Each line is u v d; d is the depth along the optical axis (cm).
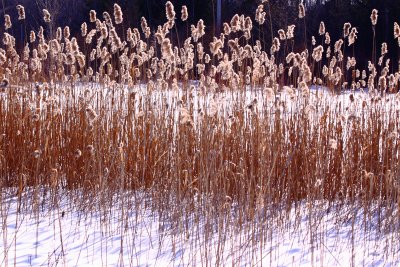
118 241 444
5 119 579
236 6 2395
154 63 578
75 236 452
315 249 430
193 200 463
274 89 535
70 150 568
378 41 2305
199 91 543
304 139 548
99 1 2464
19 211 498
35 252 404
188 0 2325
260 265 396
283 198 538
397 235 444
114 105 583
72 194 555
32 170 565
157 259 406
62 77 586
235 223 430
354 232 474
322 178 498
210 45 509
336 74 596
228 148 521
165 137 534
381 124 580
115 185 529
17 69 591
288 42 1766
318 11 2425
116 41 567
